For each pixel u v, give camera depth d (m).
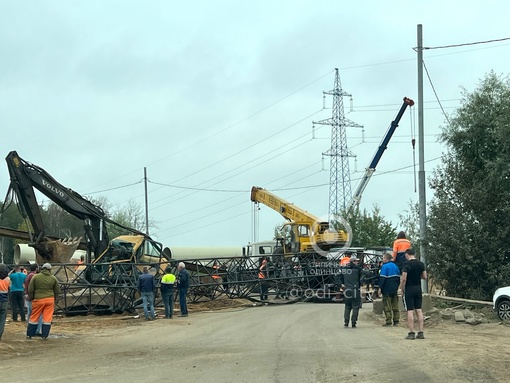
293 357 12.24
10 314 24.17
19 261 29.34
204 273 29.03
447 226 23.61
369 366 10.91
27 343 15.76
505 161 23.41
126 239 28.70
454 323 17.84
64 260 26.33
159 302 26.84
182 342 15.73
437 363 11.07
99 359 13.05
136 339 16.84
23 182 26.41
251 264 29.78
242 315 23.62
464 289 23.61
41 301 16.61
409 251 14.78
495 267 23.27
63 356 13.70
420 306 14.75
